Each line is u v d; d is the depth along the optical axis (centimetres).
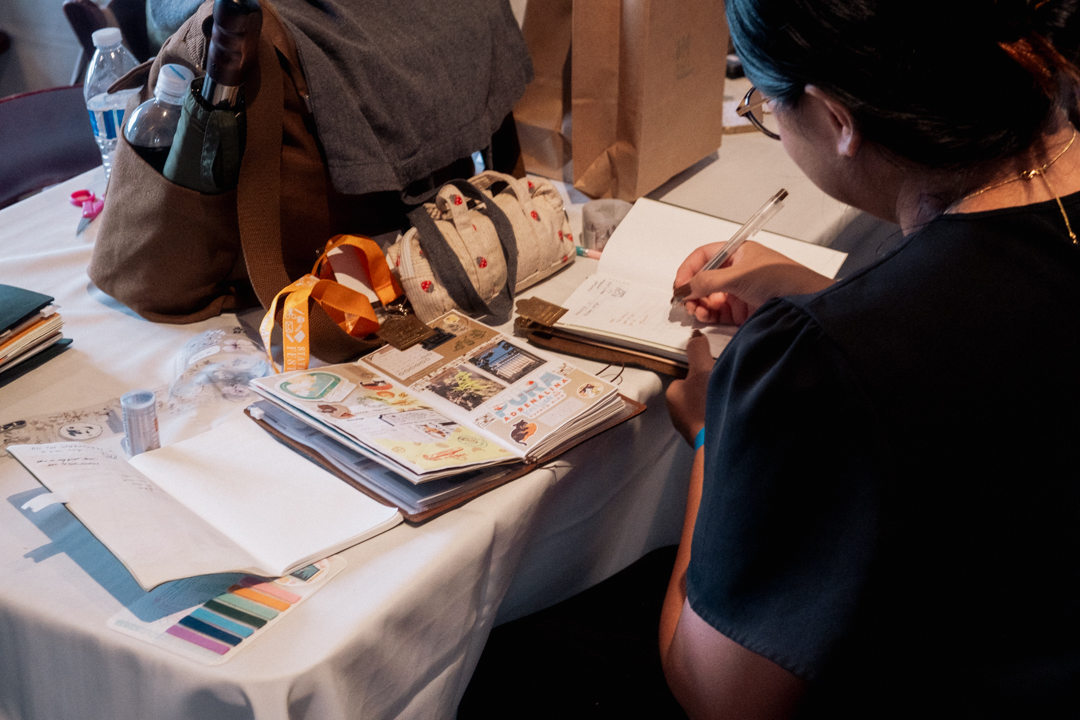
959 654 53
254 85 96
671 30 131
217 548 70
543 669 110
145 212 102
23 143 156
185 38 101
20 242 126
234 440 87
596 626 117
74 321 110
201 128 94
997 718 52
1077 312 48
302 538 75
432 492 79
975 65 45
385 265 109
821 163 56
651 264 118
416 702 79
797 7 47
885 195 55
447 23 122
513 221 115
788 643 51
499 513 81
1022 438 48
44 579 71
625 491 108
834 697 54
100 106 132
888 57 45
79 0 174
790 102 53
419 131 117
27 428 89
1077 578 49
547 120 148
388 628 70
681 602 72
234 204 103
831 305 50
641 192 141
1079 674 49
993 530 49
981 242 49
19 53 288
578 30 131
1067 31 45
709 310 105
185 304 110
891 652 53
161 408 94
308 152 107
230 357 101
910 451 47
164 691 65
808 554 51
